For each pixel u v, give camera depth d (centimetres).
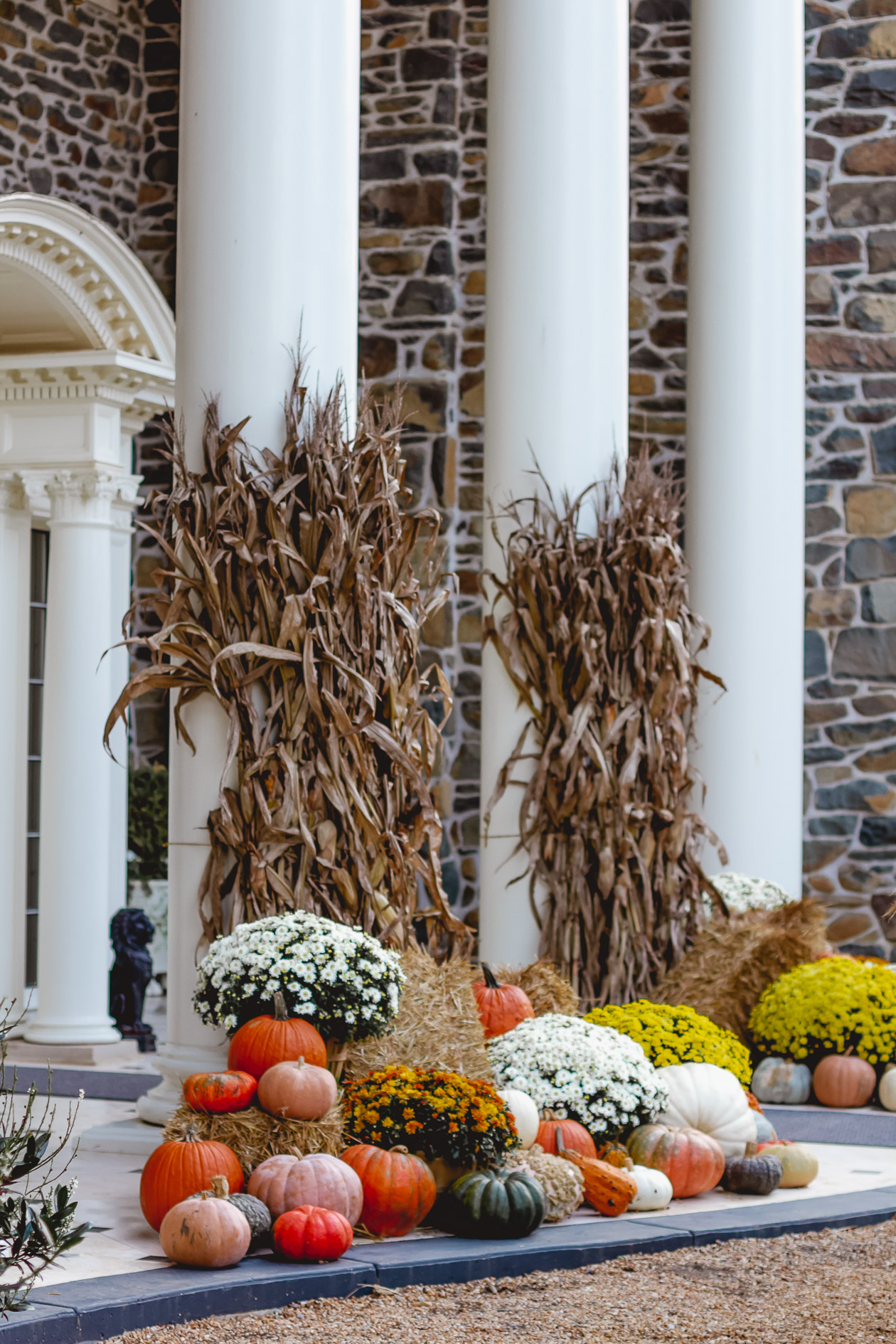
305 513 535
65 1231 333
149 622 1059
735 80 856
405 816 550
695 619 700
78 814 805
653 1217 474
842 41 958
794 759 848
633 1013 584
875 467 945
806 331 953
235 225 555
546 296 698
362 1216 437
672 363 980
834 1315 382
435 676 993
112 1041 805
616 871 677
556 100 702
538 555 684
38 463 813
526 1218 441
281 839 532
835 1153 580
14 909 866
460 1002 528
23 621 870
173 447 555
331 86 568
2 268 762
